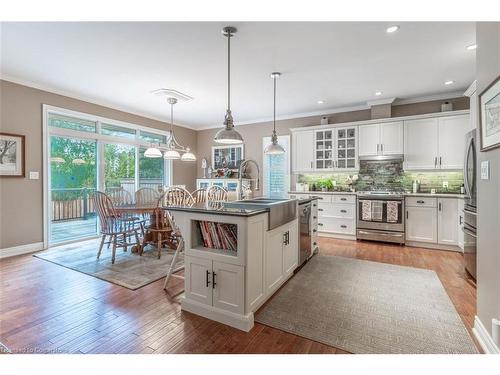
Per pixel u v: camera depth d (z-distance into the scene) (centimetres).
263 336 187
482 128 177
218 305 208
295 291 260
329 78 376
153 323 204
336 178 547
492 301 165
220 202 305
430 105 465
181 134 679
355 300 241
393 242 438
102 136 499
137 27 246
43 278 293
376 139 478
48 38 265
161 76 367
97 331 193
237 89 421
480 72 181
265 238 228
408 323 203
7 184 373
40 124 405
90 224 496
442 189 462
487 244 171
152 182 609
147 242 402
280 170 608
